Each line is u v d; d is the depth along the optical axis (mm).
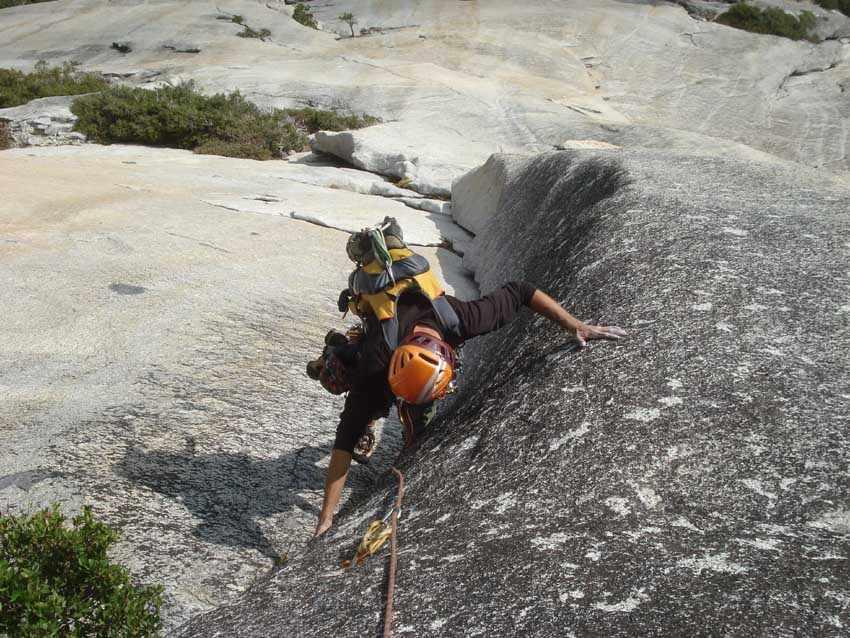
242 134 18609
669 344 3268
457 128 21047
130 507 3889
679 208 5062
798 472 2492
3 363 5645
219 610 2793
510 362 3945
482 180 11750
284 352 6180
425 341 3289
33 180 11891
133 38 33969
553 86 28906
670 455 2664
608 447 2768
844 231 4469
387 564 2600
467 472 3029
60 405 4969
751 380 2963
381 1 42688
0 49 34438
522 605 2158
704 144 16094
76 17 38344
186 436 4660
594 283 4129
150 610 3121
